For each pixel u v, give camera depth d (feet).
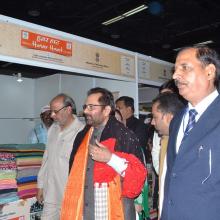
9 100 15.66
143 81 11.30
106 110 6.11
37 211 8.64
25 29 7.79
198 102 4.20
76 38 9.02
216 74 4.10
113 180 5.57
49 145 8.26
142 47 24.50
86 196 5.83
